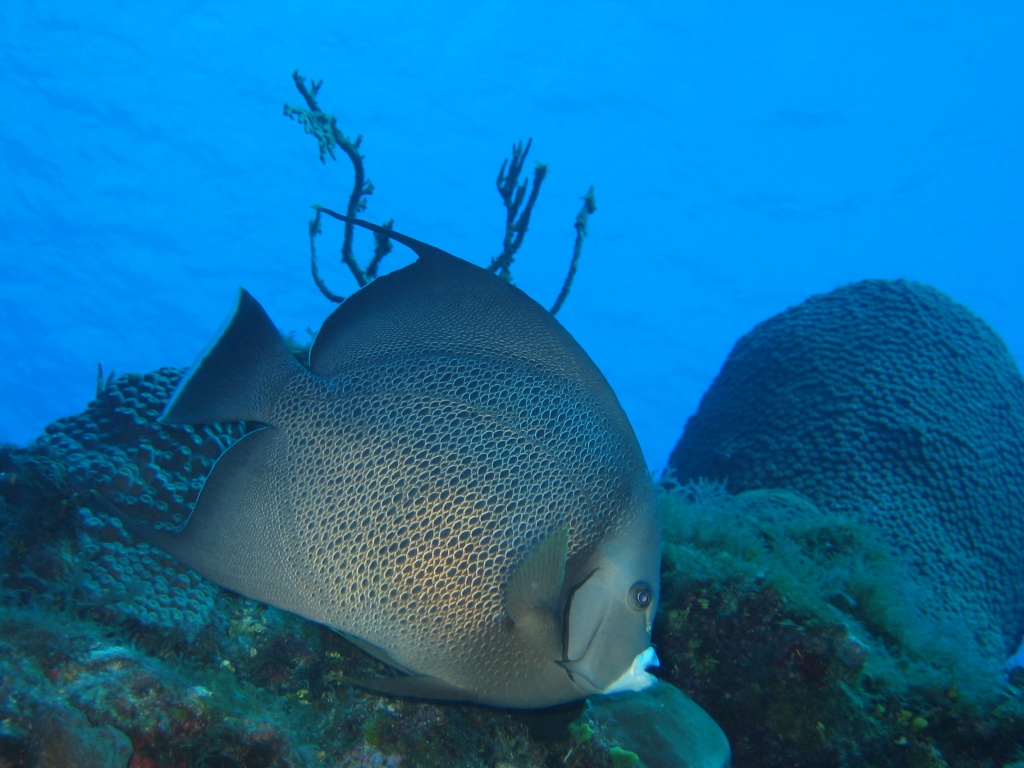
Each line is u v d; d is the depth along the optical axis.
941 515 5.86
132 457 2.78
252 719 1.88
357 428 1.74
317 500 1.71
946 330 6.69
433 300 1.88
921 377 6.38
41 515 2.34
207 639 2.23
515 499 1.73
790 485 6.13
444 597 1.69
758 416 6.81
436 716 2.15
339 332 1.83
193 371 1.71
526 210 5.83
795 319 7.30
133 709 1.75
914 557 5.54
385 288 1.87
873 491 5.86
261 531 1.68
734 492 6.50
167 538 1.62
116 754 1.55
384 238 5.54
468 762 2.11
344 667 2.24
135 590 2.27
